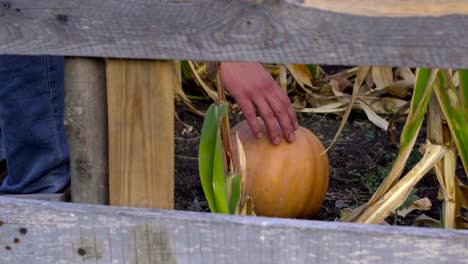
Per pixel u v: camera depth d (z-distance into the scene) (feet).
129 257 5.83
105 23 5.41
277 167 7.72
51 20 5.46
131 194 5.90
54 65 7.23
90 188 5.98
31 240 5.94
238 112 11.71
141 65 5.58
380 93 11.96
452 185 7.02
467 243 5.35
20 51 5.58
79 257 5.90
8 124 7.45
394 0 5.00
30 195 7.78
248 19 5.21
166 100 5.65
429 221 8.23
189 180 9.52
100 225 5.79
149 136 5.74
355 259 5.54
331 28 5.12
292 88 12.45
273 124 7.59
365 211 7.02
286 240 5.58
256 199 7.75
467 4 4.91
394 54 5.11
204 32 5.29
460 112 6.59
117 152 5.81
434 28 5.00
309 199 7.94
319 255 5.57
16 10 5.48
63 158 7.66
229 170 6.70
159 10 5.31
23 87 7.22
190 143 10.80
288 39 5.20
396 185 6.93
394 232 5.43
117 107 5.70
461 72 6.53
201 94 12.64
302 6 5.11
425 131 10.98
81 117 5.80
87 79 5.70
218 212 6.40
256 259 5.66
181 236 5.71
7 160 7.78
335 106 11.68
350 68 13.98
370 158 10.11
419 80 6.51
